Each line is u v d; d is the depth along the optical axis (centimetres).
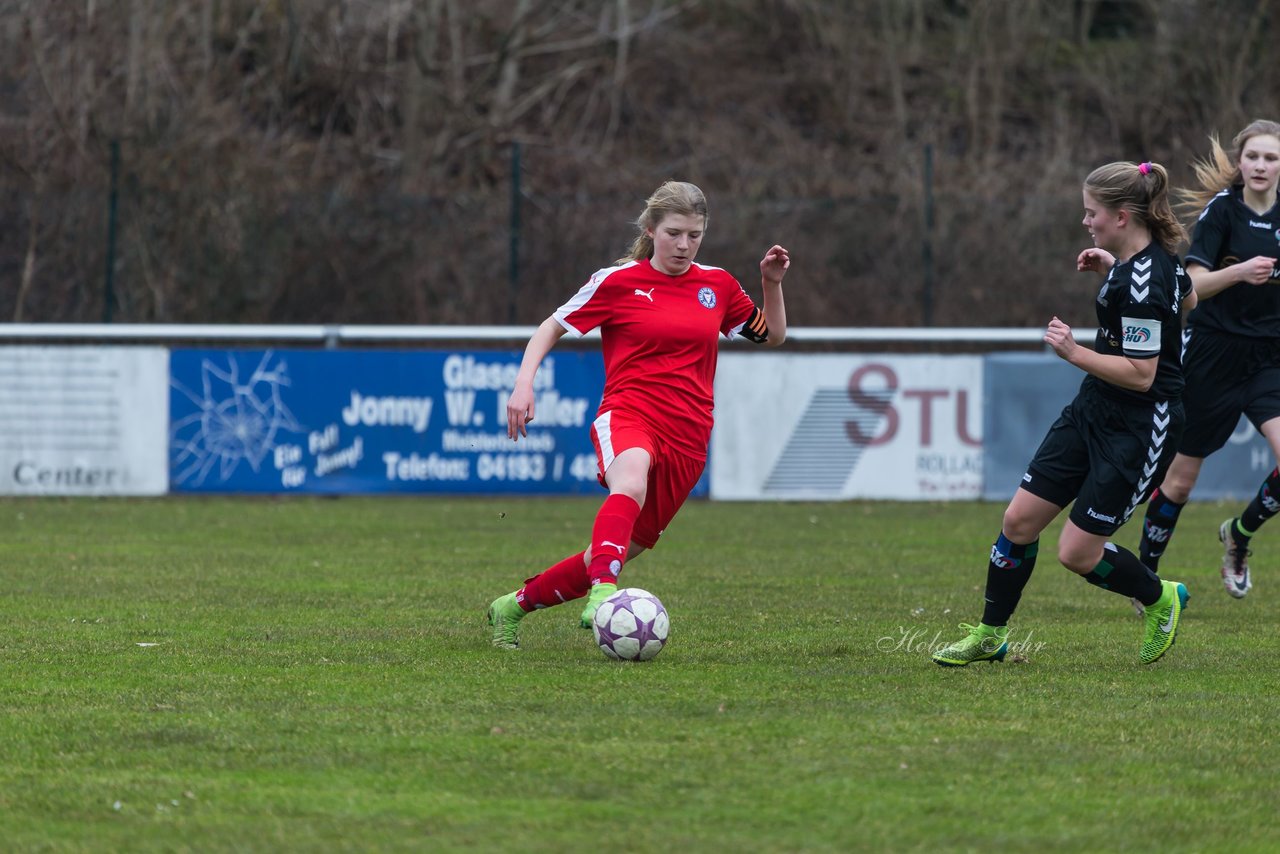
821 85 10531
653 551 3853
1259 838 1323
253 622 2539
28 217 6700
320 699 1858
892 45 10388
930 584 3178
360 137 9212
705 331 2125
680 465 2141
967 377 5325
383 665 2102
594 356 5266
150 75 8144
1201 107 9756
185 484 5209
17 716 1764
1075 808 1406
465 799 1425
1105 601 2898
